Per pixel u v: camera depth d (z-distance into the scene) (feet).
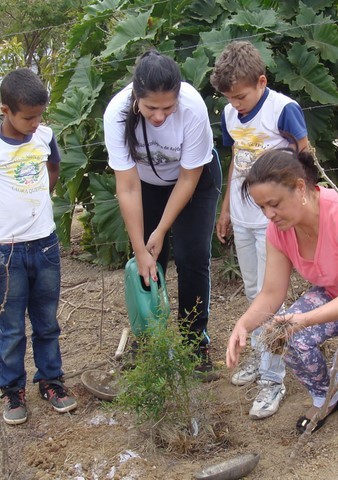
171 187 12.14
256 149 11.25
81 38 18.83
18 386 11.85
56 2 53.47
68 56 22.29
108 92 18.13
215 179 11.78
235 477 9.60
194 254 11.85
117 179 11.19
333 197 9.29
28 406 12.21
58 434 11.32
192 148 10.91
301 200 8.89
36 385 12.89
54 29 53.31
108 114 10.88
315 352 9.95
